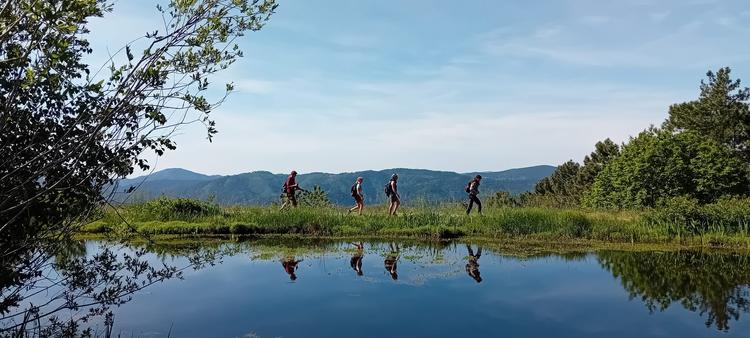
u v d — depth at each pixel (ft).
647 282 36.14
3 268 17.46
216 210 75.36
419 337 24.29
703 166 99.60
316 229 65.16
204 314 27.96
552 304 30.22
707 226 58.23
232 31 18.12
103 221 59.93
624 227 59.57
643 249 51.70
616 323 26.58
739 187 99.30
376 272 39.96
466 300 31.30
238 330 25.31
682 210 59.47
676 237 56.13
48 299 28.96
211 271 40.04
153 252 48.67
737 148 127.75
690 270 40.47
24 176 17.11
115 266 21.94
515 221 63.05
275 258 46.50
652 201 101.35
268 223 66.28
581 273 39.52
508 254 48.96
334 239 60.44
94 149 17.76
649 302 30.60
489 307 29.71
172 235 60.85
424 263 43.98
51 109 17.40
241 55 18.70
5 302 18.80
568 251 50.67
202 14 17.15
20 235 17.88
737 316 27.63
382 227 65.67
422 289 34.12
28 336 21.53
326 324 26.27
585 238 58.54
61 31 15.58
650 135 112.98
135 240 55.52
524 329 25.59
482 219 65.51
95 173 17.78
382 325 26.23
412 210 74.08
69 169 17.76
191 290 33.55
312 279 37.17
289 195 73.15
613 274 39.11
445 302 30.73
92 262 21.66
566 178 200.03
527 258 46.68
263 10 18.16
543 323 26.53
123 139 18.19
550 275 38.73
